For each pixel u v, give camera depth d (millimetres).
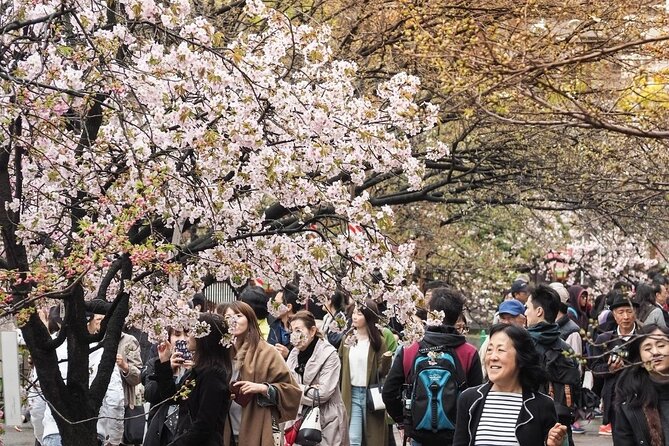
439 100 17641
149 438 10703
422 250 29797
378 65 19516
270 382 11141
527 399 8680
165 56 9250
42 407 13312
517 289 16391
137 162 8766
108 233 8797
